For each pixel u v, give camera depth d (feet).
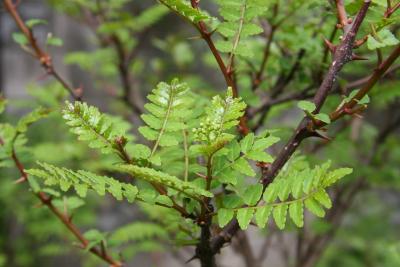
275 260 10.08
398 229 9.13
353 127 5.88
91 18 5.77
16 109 10.18
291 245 7.33
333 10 3.15
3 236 9.60
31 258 9.77
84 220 7.91
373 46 2.58
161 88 2.77
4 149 3.16
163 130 2.72
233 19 2.80
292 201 2.54
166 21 12.43
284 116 7.48
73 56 6.28
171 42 7.07
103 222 10.18
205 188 2.68
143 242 5.73
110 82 7.48
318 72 3.61
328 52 3.44
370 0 2.62
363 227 8.41
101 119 2.64
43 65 3.90
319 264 8.05
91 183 2.53
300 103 2.67
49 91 5.72
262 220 2.54
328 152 5.10
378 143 5.44
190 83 5.31
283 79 3.81
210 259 2.82
